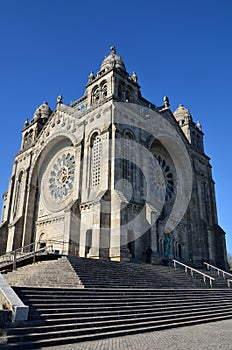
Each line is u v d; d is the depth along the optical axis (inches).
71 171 1574.8
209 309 794.8
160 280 951.6
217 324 666.2
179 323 632.4
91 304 582.2
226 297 976.3
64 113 1704.0
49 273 780.0
